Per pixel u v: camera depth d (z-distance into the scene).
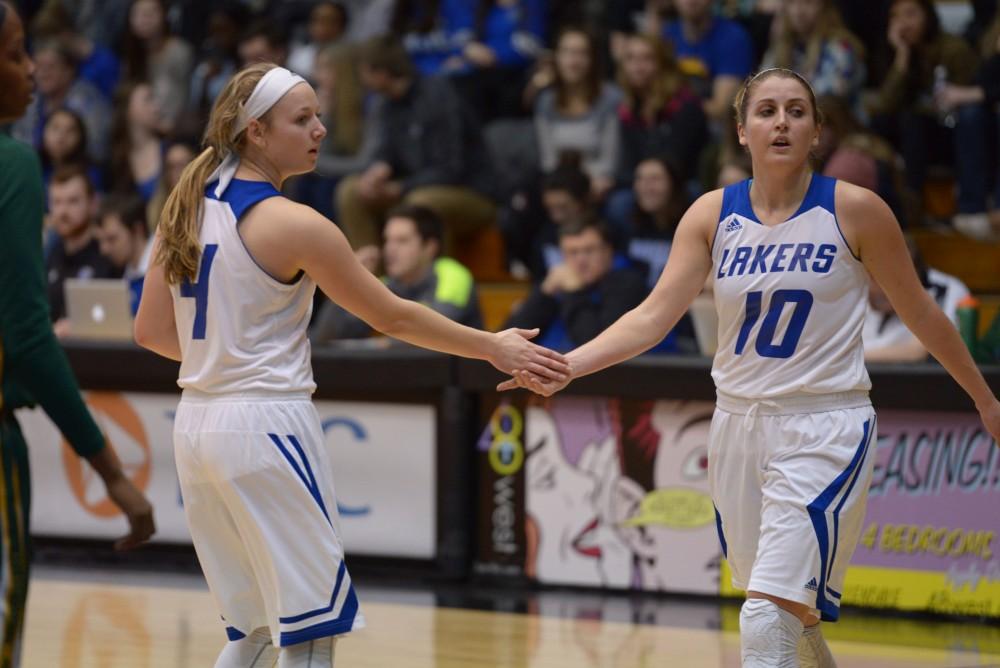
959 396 13.28
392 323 8.18
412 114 21.31
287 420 7.87
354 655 11.85
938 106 19.81
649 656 11.90
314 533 7.84
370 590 14.73
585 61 20.67
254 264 7.86
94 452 8.22
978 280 19.94
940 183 21.11
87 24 26.00
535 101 21.67
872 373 13.55
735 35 21.41
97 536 16.44
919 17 19.81
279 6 25.66
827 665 9.38
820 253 8.62
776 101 8.66
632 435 14.48
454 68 22.92
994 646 12.30
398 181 21.45
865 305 8.81
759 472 8.78
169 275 8.03
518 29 23.11
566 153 20.05
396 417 15.26
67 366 7.93
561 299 16.66
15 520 7.77
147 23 24.06
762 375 8.73
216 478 7.86
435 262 16.95
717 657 11.88
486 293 21.58
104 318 17.08
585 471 14.68
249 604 8.20
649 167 18.41
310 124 8.16
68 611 13.60
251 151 8.19
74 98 24.41
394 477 15.29
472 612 13.69
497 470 14.99
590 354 8.98
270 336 7.93
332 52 22.22
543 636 12.66
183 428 8.01
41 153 23.88
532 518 14.88
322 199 21.86
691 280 9.15
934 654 11.99
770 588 8.35
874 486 13.72
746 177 17.59
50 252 19.53
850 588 13.84
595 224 16.44
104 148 24.56
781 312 8.65
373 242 21.20
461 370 14.89
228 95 8.13
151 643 12.30
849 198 8.63
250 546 7.91
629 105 20.50
